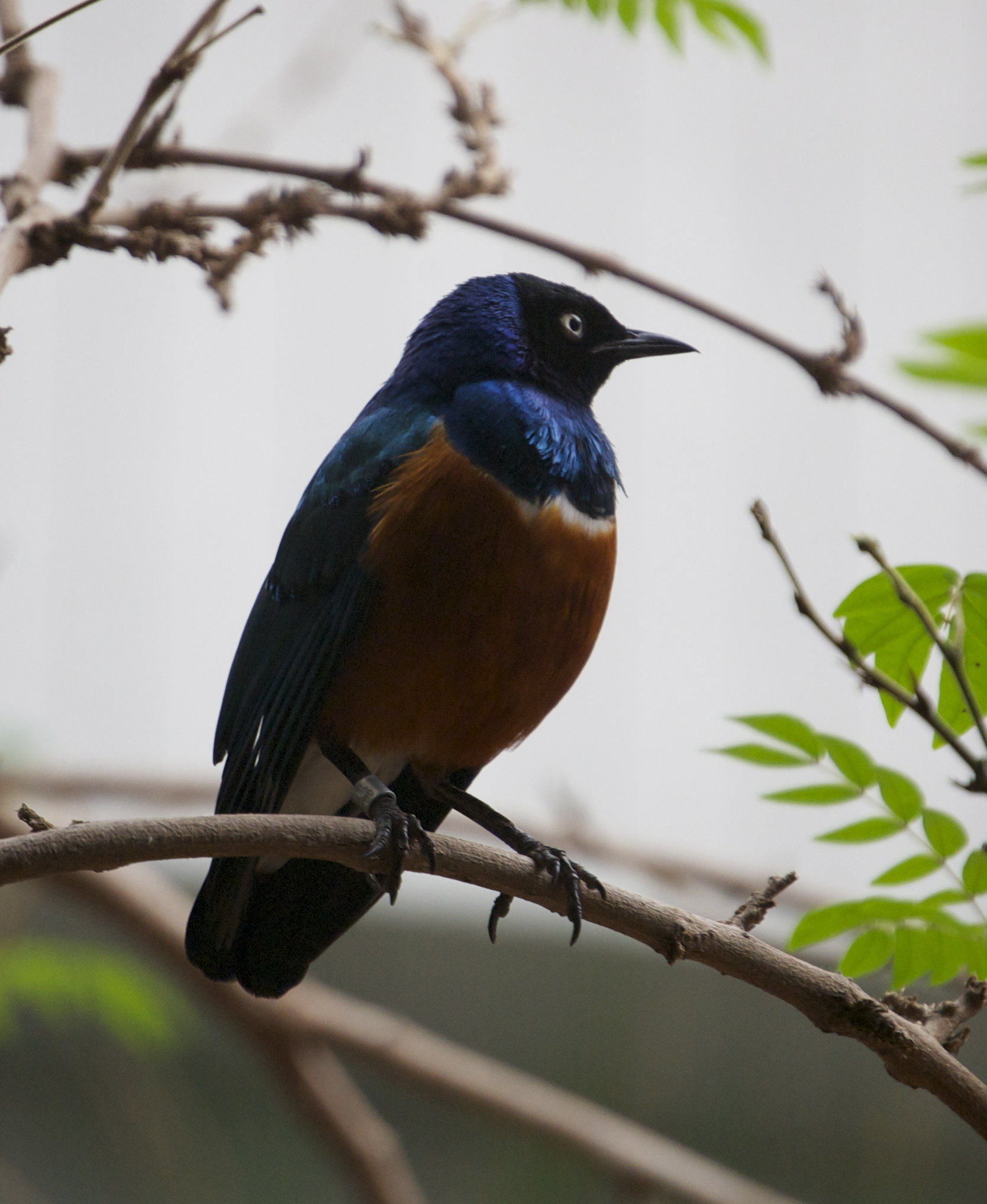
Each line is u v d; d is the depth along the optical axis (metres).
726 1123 15.95
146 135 7.75
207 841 6.10
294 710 8.49
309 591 8.59
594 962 16.98
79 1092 14.75
